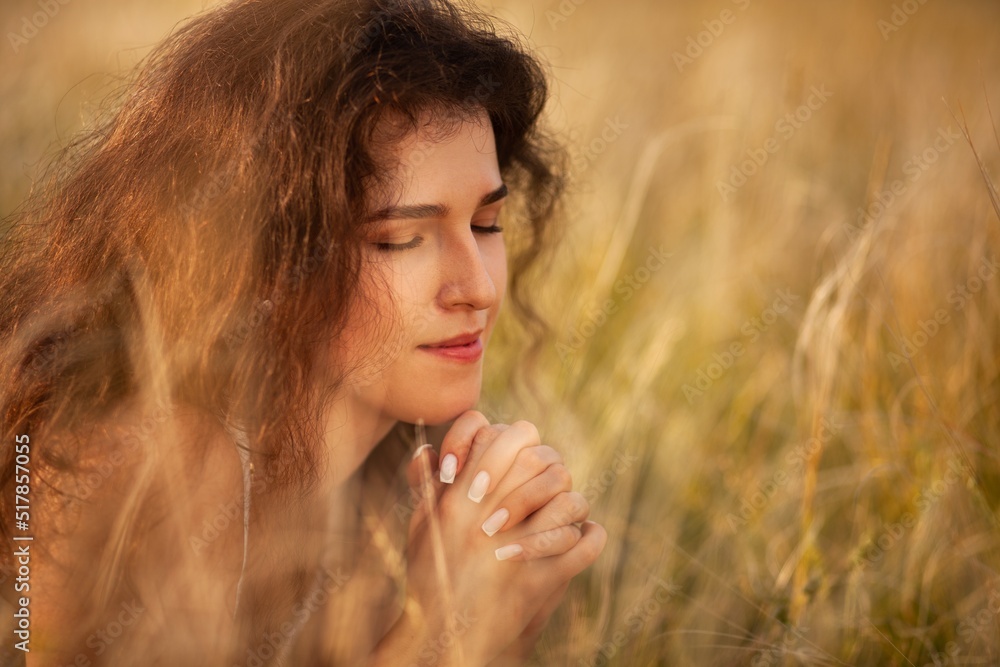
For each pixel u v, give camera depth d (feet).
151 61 5.98
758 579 6.55
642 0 20.25
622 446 7.71
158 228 5.19
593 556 5.30
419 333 5.05
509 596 5.18
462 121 4.96
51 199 6.07
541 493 5.11
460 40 5.16
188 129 5.22
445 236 5.03
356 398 5.39
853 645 5.74
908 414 7.27
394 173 4.80
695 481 7.80
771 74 13.85
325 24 4.93
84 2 13.88
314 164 4.80
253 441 5.01
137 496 4.71
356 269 4.86
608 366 8.98
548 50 14.26
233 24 5.38
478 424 5.31
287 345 4.93
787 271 10.20
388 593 5.82
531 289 8.00
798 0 18.78
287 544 5.38
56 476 4.86
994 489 6.15
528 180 7.20
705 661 5.94
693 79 14.15
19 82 11.66
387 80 4.70
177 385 4.90
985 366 7.02
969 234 8.04
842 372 7.55
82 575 4.89
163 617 4.89
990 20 18.69
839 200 10.98
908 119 12.26
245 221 4.91
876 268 7.45
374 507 6.42
